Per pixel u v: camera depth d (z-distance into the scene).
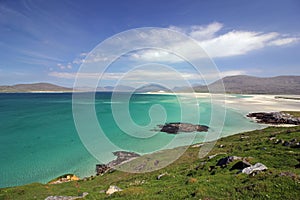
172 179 16.89
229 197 10.08
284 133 32.25
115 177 22.00
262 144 26.56
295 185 9.70
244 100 110.81
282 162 16.11
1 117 66.31
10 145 38.22
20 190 18.97
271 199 9.12
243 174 13.20
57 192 18.09
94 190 17.70
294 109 78.50
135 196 12.70
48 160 30.92
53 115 69.81
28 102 117.25
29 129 49.91
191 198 10.62
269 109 78.62
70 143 39.00
